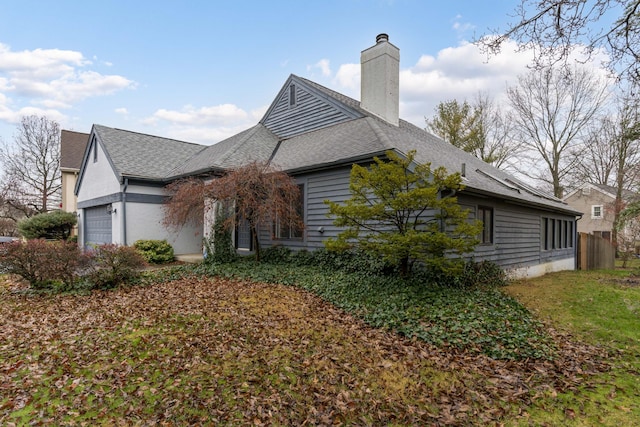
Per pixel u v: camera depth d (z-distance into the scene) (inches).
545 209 483.5
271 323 210.1
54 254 295.9
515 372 152.7
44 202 1092.5
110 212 512.7
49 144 1098.1
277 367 153.1
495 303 241.9
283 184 363.6
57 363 157.2
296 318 220.4
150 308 243.3
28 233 634.8
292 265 374.9
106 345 177.5
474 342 180.2
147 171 509.0
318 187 378.6
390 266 302.8
